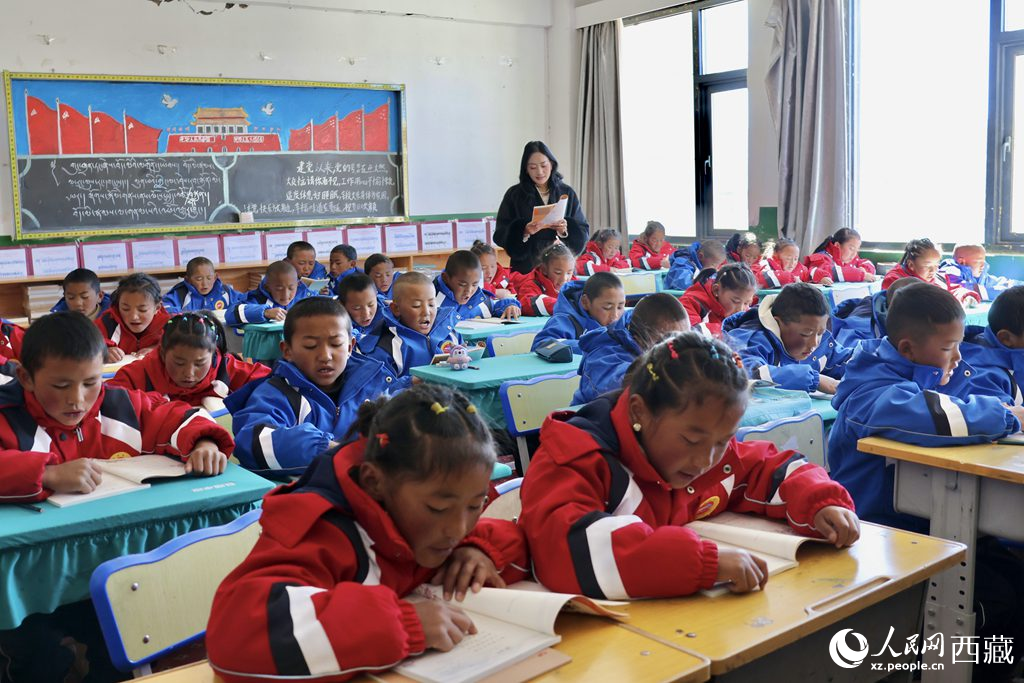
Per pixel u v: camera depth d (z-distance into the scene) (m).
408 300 3.54
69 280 5.15
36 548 1.58
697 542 1.14
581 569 1.15
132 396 2.06
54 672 1.78
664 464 1.29
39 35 6.89
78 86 7.08
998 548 2.29
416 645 0.96
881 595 1.16
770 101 7.30
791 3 7.06
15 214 6.92
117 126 7.26
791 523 1.35
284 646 0.92
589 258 7.53
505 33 9.09
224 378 2.75
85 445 1.95
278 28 7.88
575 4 9.04
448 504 1.06
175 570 1.27
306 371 2.33
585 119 8.97
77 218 7.17
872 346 2.21
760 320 2.93
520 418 2.63
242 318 5.20
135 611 1.21
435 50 8.70
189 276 6.31
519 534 1.25
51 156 7.03
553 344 3.44
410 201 8.70
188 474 1.86
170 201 7.54
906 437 1.96
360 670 0.93
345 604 0.94
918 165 6.67
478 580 1.14
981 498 1.84
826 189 7.02
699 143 8.27
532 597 1.07
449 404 1.08
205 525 1.74
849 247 6.62
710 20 8.09
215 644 0.95
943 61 6.45
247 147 7.82
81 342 1.84
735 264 3.77
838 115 6.86
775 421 2.18
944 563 1.26
